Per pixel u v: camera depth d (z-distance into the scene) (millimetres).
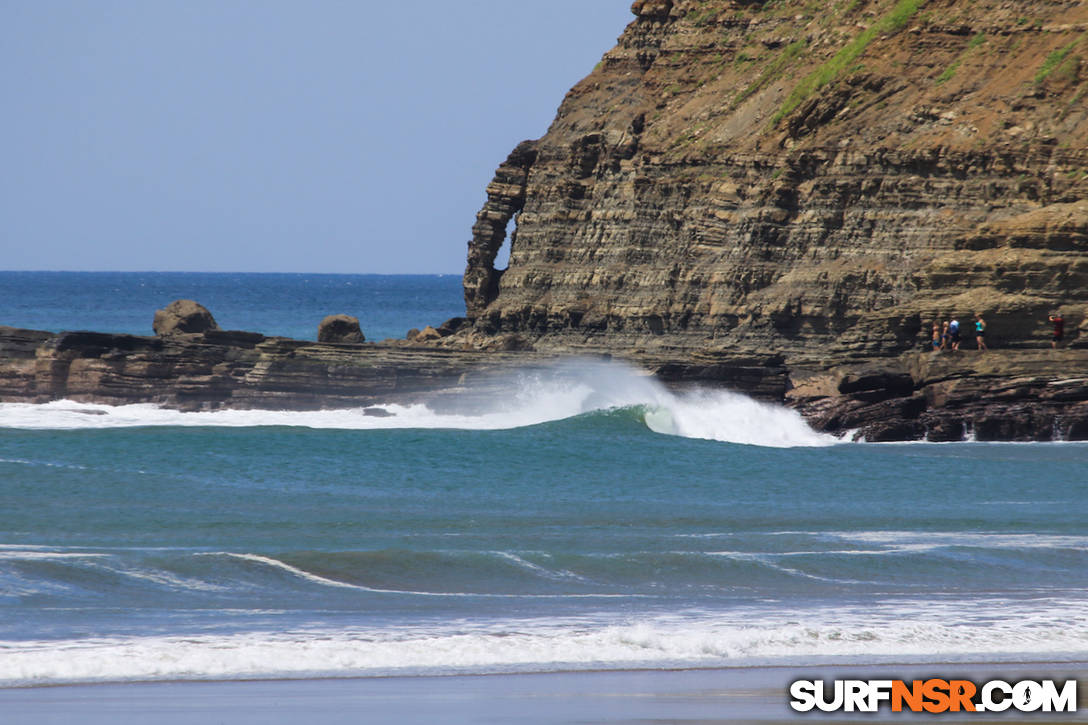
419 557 114875
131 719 67688
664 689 74812
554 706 70750
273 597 101750
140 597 100375
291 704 70938
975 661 83375
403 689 74562
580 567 114062
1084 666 82312
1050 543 130625
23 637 85562
